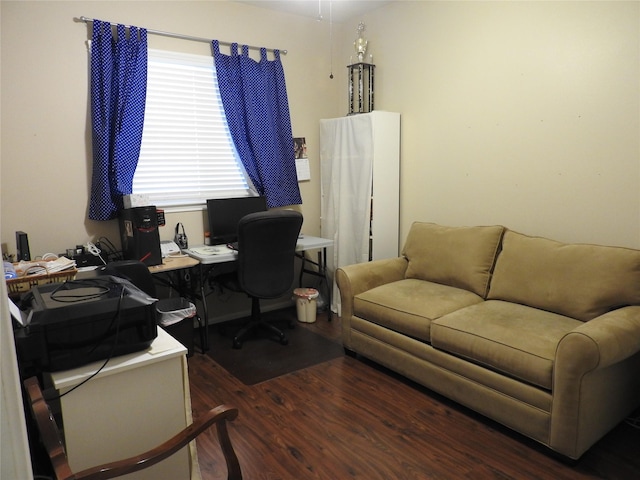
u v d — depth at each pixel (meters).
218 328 3.76
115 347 1.50
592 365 1.83
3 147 2.86
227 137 3.83
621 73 2.46
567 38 2.67
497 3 3.02
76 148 3.10
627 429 2.27
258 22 3.80
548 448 2.10
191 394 2.65
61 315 1.40
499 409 2.21
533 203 2.95
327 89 4.29
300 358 3.15
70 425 1.41
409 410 2.46
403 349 2.71
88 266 2.89
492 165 3.17
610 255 2.32
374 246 3.73
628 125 2.46
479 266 2.91
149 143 3.45
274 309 4.27
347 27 4.22
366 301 2.94
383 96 3.96
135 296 1.56
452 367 2.42
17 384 0.57
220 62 3.58
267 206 3.91
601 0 2.51
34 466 1.39
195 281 3.55
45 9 2.91
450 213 3.50
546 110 2.82
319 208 4.36
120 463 1.20
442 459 2.04
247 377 2.87
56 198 3.06
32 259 2.87
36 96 2.93
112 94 3.12
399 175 3.86
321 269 4.16
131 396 1.51
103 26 3.05
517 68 2.95
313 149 4.27
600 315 2.25
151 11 3.30
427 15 3.49
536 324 2.30
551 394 2.00
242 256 3.13
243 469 2.00
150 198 3.47
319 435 2.24
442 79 3.44
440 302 2.73
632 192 2.48
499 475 1.93
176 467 1.63
